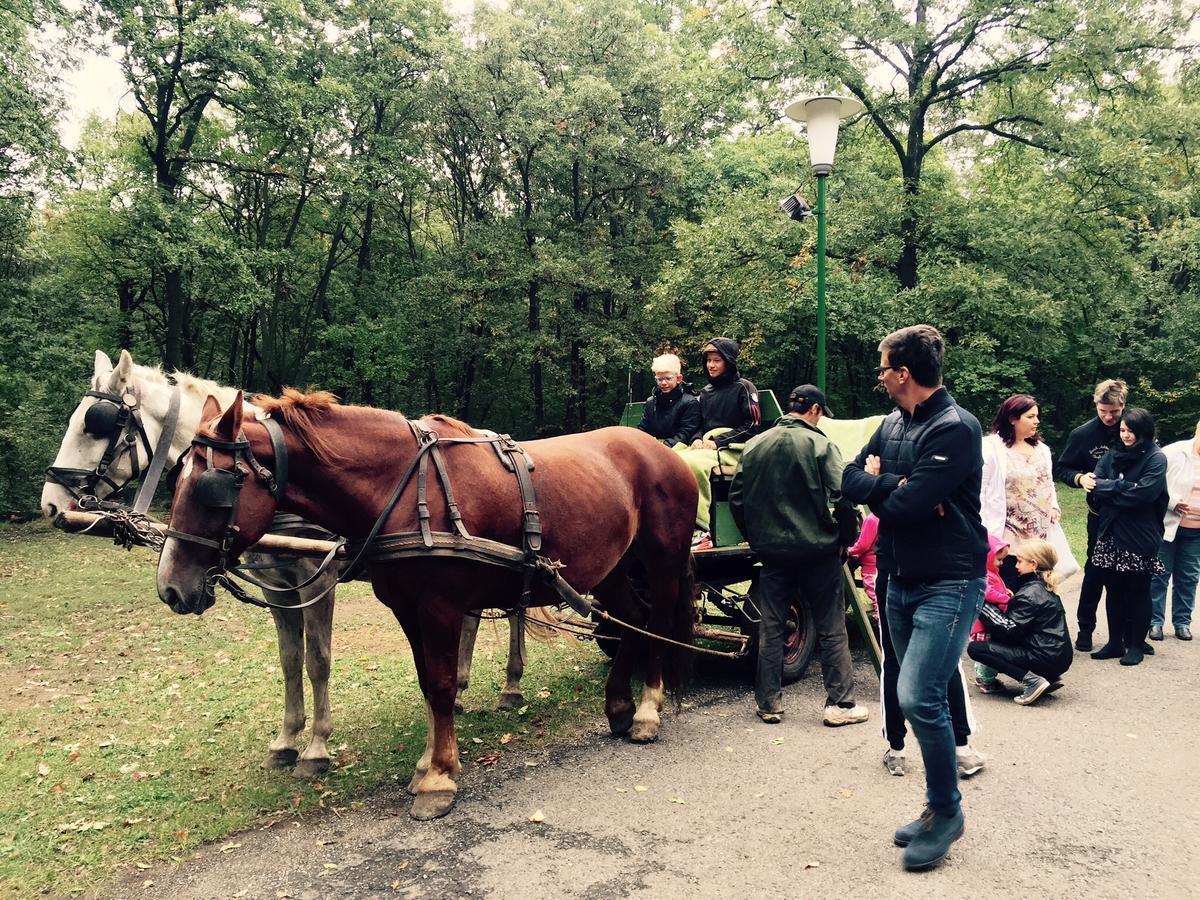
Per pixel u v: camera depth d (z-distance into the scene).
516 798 3.74
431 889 2.96
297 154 19.53
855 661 6.00
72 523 3.97
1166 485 5.60
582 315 21.44
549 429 25.59
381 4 20.64
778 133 20.55
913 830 3.12
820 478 4.44
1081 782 3.73
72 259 19.28
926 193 17.83
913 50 17.97
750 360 18.77
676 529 4.63
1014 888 2.86
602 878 3.01
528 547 3.69
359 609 8.14
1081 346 21.11
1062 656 4.73
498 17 20.81
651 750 4.31
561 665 6.00
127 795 3.83
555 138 21.09
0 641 7.00
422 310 21.62
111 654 6.57
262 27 17.81
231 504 3.15
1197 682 5.23
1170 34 16.45
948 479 2.85
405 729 4.66
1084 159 17.14
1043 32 16.30
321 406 3.47
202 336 23.05
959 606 2.97
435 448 3.62
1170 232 21.20
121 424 4.12
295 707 4.18
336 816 3.60
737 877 2.99
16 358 15.20
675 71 22.16
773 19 17.30
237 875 3.11
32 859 3.26
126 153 20.12
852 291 16.11
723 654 5.01
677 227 20.08
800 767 4.01
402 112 22.34
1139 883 2.87
